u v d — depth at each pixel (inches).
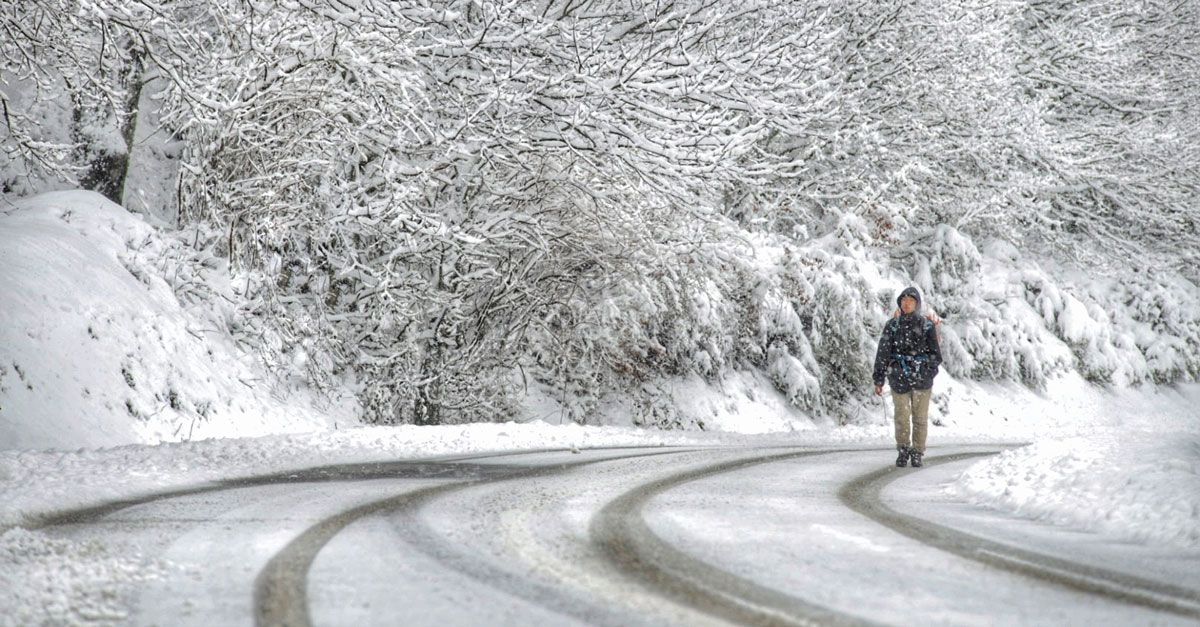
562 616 341.1
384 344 1626.5
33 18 1299.2
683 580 399.9
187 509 616.4
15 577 390.6
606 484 756.0
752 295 2006.6
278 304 1497.3
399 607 354.0
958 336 2461.9
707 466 919.7
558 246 1651.1
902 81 2240.4
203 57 1385.3
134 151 1776.6
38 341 1120.8
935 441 1473.9
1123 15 3142.2
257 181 1486.2
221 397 1317.7
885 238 2274.9
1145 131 2878.9
